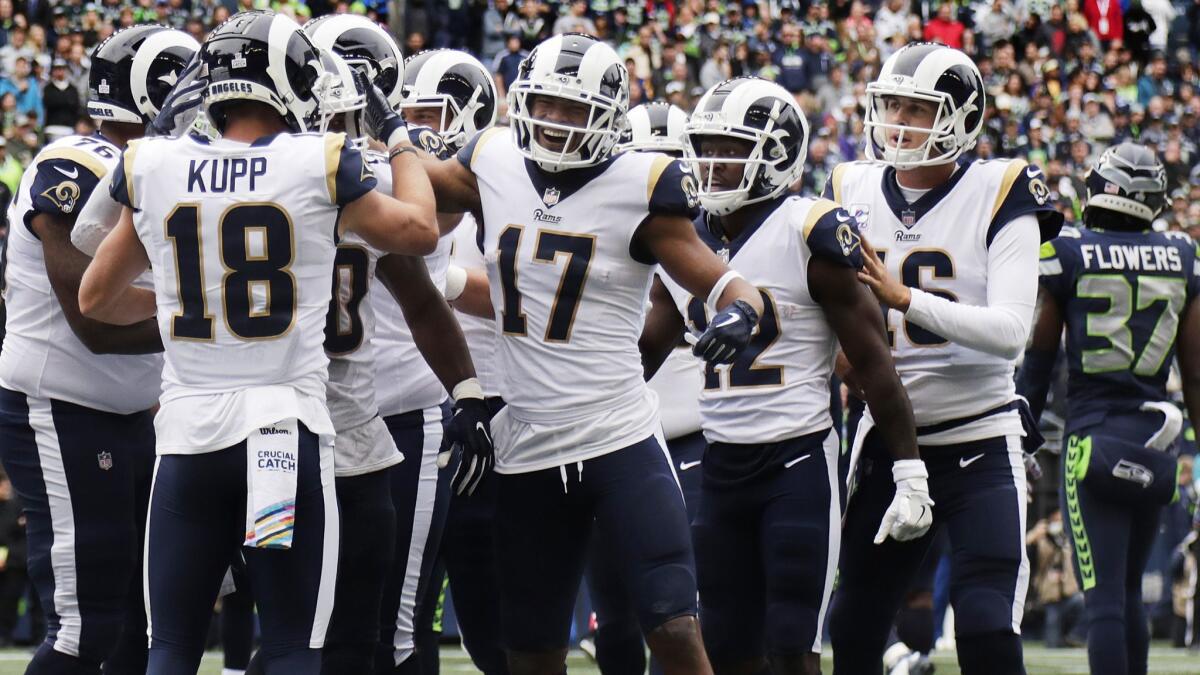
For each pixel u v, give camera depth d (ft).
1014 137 193.26
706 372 52.90
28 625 110.93
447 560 59.47
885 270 51.93
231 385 41.39
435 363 48.52
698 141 51.47
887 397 51.31
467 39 189.88
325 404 43.19
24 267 50.80
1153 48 214.28
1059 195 185.47
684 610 45.42
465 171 48.47
